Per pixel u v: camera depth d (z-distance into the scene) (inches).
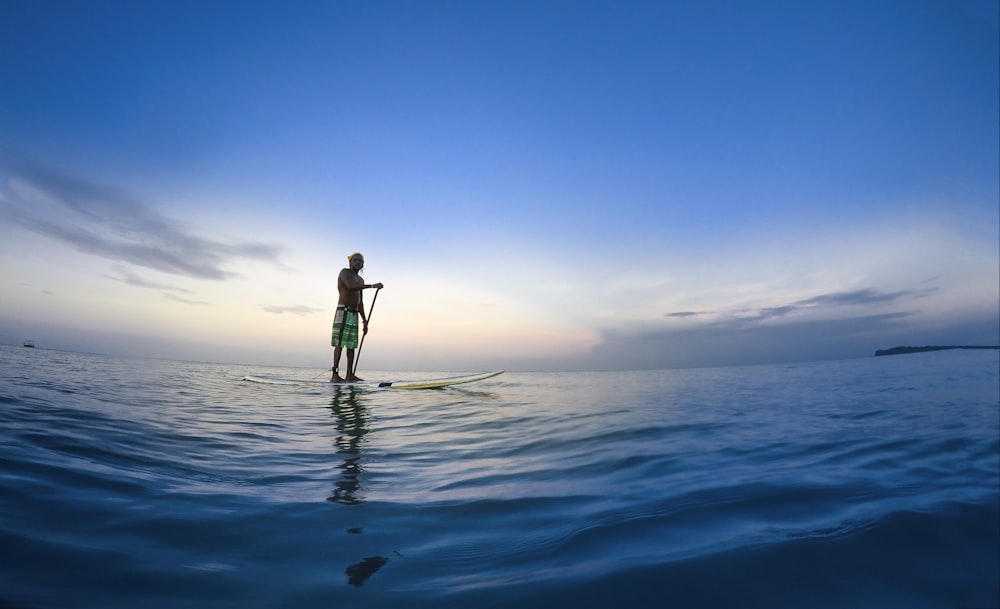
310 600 54.7
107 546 63.4
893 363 943.7
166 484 94.3
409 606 53.9
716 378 644.1
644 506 92.2
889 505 93.6
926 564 70.7
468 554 69.2
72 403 176.2
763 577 63.9
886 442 160.1
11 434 115.3
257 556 65.9
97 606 49.0
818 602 59.5
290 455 134.0
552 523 82.4
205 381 374.3
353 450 145.6
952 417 218.8
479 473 119.3
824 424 201.0
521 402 291.0
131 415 168.1
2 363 332.8
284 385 367.9
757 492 101.9
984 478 114.7
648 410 252.4
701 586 60.7
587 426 195.0
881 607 59.7
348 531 77.0
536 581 60.6
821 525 82.7
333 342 382.6
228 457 125.6
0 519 66.7
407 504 92.1
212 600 53.1
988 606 61.2
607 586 59.6
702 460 133.7
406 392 341.4
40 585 51.6
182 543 67.4
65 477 89.1
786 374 694.5
